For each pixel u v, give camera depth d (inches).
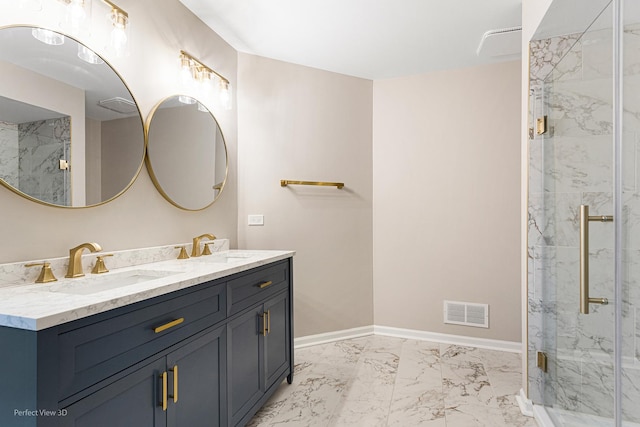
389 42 102.8
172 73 83.1
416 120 123.8
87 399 38.5
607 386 48.1
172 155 82.0
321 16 90.0
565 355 64.0
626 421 42.9
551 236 70.3
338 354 110.4
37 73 55.0
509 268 113.3
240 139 109.3
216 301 61.7
